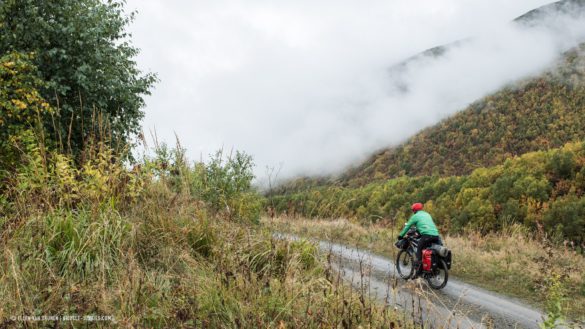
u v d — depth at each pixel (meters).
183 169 6.83
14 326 3.34
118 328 3.42
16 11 11.09
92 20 12.05
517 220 36.72
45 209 5.11
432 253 8.72
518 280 9.22
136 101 14.23
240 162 8.66
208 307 4.03
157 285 4.29
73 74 11.60
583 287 8.22
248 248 5.46
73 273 4.18
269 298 4.31
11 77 8.33
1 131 8.22
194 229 5.47
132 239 4.77
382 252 12.02
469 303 7.37
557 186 39.03
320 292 4.68
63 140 11.23
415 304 6.06
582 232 29.44
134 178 6.02
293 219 6.48
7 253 4.07
